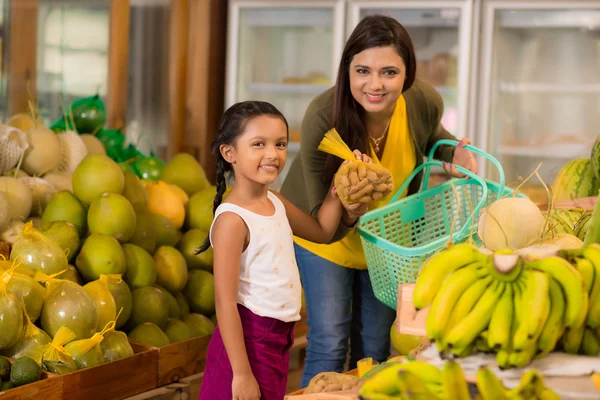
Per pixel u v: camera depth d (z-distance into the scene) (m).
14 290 2.14
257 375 1.78
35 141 2.95
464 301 1.10
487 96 4.25
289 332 1.86
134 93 4.57
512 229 1.48
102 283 2.39
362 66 2.01
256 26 4.80
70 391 2.10
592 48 4.44
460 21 4.20
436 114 2.33
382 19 2.03
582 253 1.16
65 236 2.52
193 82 4.56
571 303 1.08
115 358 2.29
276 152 1.76
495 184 2.18
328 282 2.32
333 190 1.96
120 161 3.58
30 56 3.90
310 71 4.80
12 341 2.05
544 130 4.52
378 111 2.05
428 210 2.25
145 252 2.68
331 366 2.34
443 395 1.07
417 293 1.15
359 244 2.28
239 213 1.76
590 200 2.12
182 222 3.06
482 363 1.11
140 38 4.54
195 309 2.93
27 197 2.72
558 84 4.48
